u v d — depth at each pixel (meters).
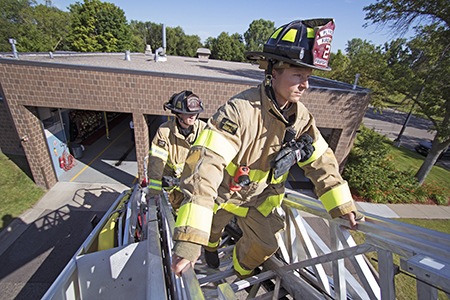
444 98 10.92
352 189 11.63
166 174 3.09
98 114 17.84
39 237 7.62
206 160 0.95
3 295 5.89
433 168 16.83
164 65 12.08
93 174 11.45
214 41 55.59
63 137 11.12
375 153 12.73
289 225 2.07
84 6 39.66
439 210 10.84
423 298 0.95
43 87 7.98
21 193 9.39
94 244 2.76
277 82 1.11
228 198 1.39
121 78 8.00
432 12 10.28
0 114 11.41
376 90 12.73
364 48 13.58
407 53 11.75
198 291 0.80
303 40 1.02
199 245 0.85
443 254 0.89
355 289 1.67
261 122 1.14
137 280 1.76
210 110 8.55
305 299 1.67
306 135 1.32
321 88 8.57
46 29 47.25
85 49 40.75
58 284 1.47
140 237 3.09
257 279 1.83
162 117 21.97
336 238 1.58
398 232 1.08
